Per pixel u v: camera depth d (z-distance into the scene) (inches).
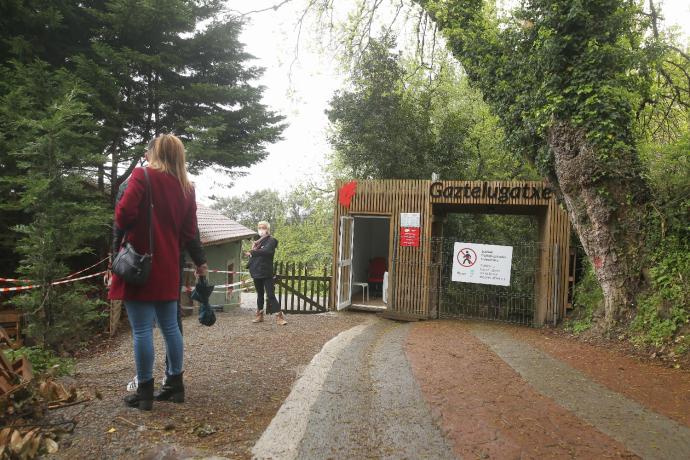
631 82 337.7
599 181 326.6
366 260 669.3
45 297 291.9
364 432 147.6
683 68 373.7
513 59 382.9
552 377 215.3
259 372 216.1
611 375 222.7
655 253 306.2
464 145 659.4
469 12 429.4
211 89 481.7
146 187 139.9
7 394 139.3
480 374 216.5
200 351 255.3
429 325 410.0
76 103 310.2
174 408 155.6
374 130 601.6
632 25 342.6
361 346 281.1
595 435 147.9
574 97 332.8
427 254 466.3
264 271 364.5
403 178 615.8
